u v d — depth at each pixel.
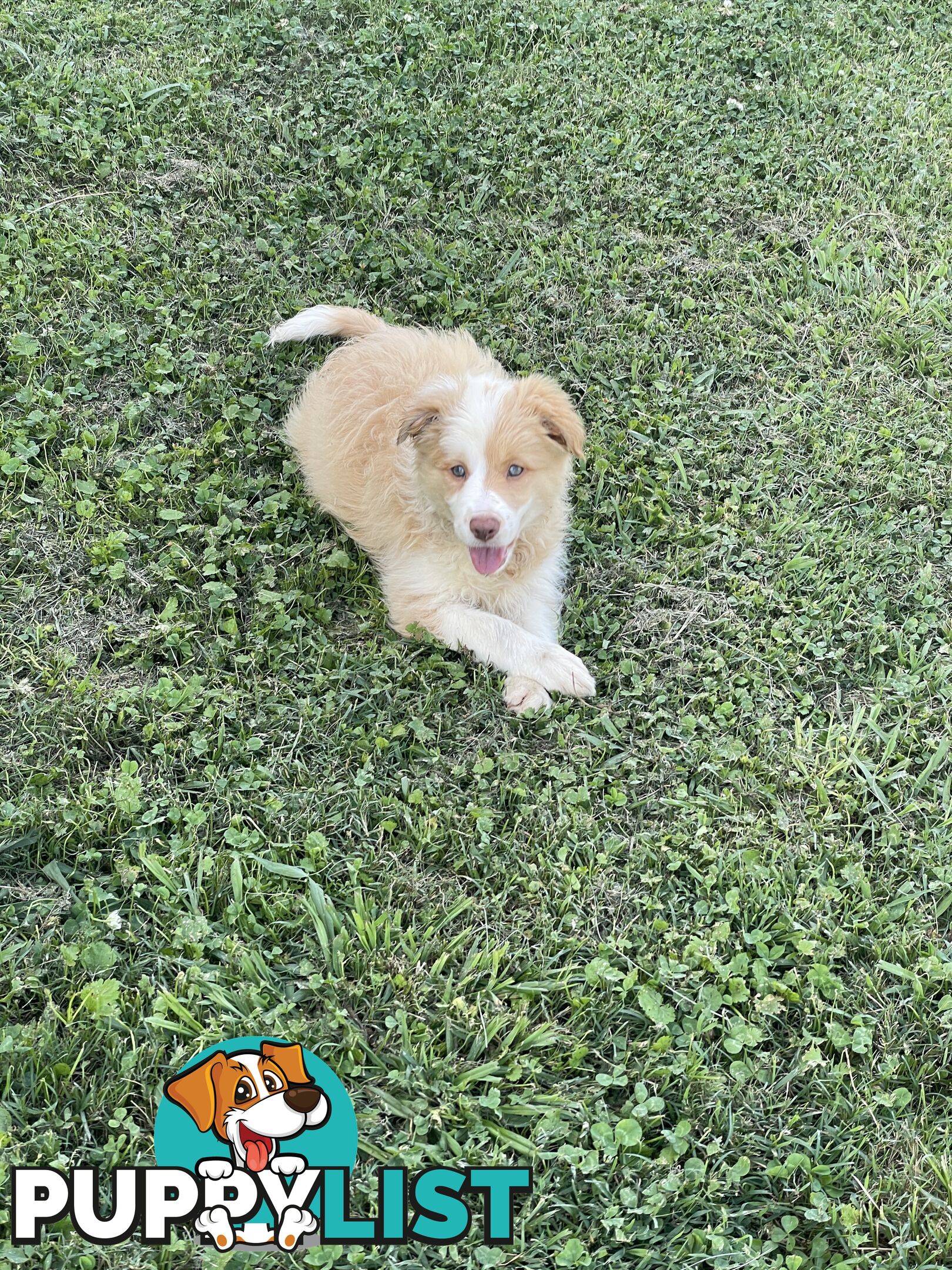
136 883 0.92
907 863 1.00
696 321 1.51
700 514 1.30
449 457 1.06
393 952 0.90
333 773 1.02
